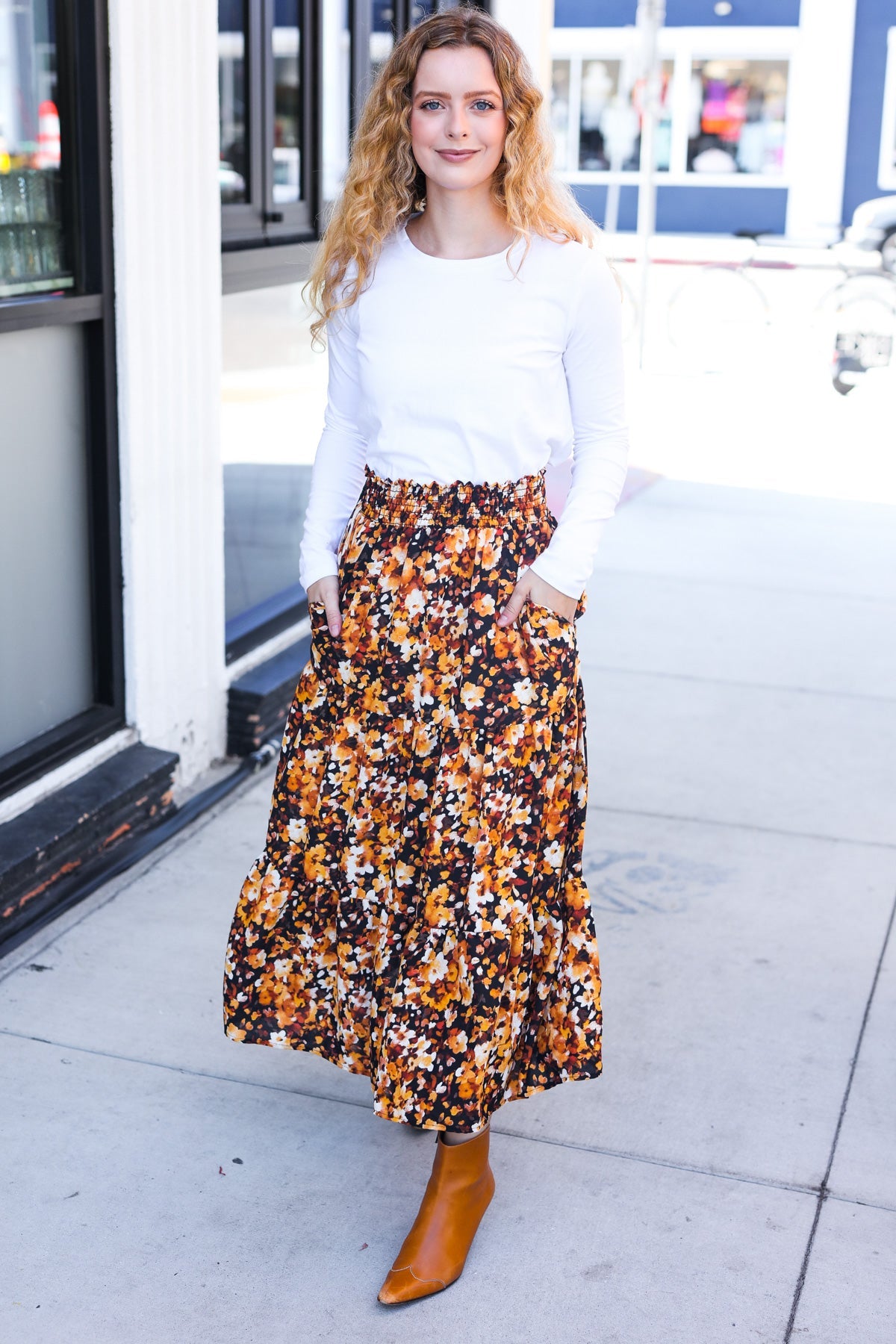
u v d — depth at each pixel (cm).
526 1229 231
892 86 2248
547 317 206
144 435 356
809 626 566
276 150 451
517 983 218
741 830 385
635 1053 281
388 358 208
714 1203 239
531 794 214
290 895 227
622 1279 220
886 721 470
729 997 302
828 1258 226
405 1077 213
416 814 216
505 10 649
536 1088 232
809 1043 286
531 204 203
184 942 318
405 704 213
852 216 2327
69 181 330
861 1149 253
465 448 208
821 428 995
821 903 346
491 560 210
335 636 218
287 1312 212
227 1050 279
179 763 390
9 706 337
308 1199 238
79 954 311
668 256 2052
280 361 464
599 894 346
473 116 198
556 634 215
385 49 523
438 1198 221
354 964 225
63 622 353
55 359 335
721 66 2292
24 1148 247
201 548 390
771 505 765
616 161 2364
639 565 647
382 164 209
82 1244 225
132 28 329
